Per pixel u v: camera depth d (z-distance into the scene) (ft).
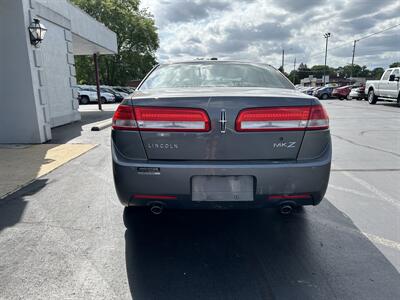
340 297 7.43
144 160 8.66
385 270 8.45
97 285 7.86
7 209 12.32
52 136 29.17
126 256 9.17
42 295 7.47
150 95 8.90
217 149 8.52
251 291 7.66
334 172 17.28
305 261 8.91
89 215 11.82
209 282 8.02
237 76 11.71
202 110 8.45
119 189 8.90
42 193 14.02
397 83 58.75
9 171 17.40
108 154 21.53
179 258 9.11
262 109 8.48
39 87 25.36
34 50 24.70
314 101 8.76
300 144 8.66
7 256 9.09
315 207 12.62
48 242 9.87
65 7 39.11
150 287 7.80
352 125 36.19
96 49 57.26
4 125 25.05
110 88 100.99
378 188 14.74
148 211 12.07
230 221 11.47
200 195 8.61
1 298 7.36
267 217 11.76
